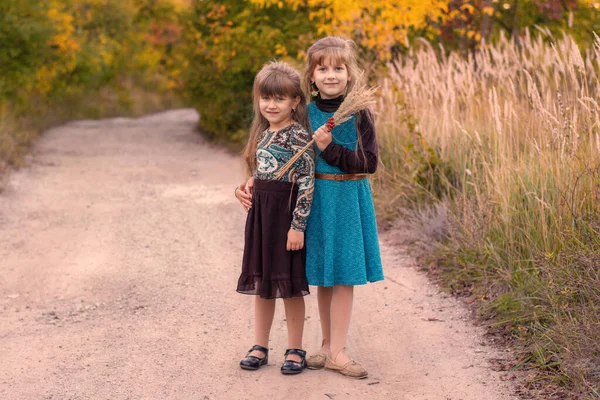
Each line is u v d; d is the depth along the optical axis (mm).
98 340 4352
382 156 7938
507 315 4336
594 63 6730
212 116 16922
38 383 3725
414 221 6441
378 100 8812
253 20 14070
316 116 3787
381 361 3955
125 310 4934
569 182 4609
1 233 7270
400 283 5324
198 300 5117
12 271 5934
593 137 5023
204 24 16156
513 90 6324
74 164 12711
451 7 11891
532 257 4605
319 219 3727
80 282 5605
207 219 7855
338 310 3777
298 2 11719
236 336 4395
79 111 27359
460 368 3797
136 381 3744
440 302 4867
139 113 31406
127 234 7211
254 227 3760
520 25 13242
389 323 4543
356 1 10312
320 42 3766
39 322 4715
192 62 17391
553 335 3736
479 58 7457
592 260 3918
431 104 7473
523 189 4977
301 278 3701
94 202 8977
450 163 6871
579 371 3357
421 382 3648
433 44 12680
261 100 3701
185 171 11820
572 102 5156
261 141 3762
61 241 6953
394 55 10891
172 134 19516
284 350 4148
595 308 3676
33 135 16969
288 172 3672
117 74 32219
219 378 3768
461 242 5430
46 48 18297
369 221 3795
